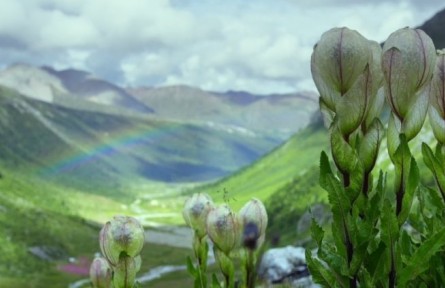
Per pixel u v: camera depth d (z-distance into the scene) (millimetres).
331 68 417
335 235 415
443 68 463
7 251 27781
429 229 521
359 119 413
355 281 414
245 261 597
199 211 754
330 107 425
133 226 580
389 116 444
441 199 507
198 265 685
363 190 423
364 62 415
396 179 429
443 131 470
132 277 569
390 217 416
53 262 29188
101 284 635
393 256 420
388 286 423
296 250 4582
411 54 434
